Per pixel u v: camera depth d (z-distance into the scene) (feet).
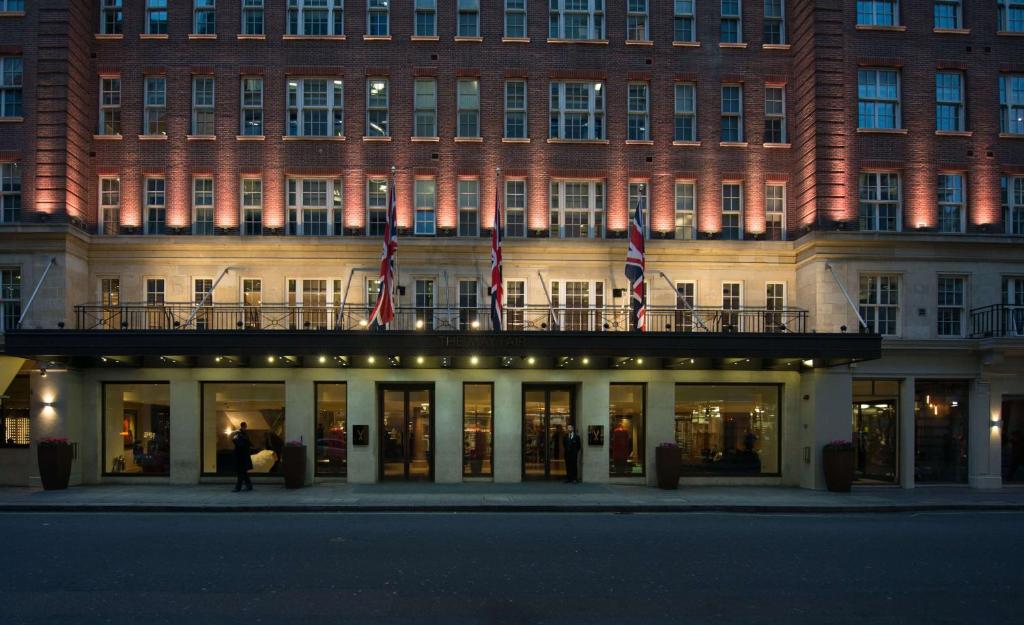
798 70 92.17
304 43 90.53
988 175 90.84
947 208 90.94
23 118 85.30
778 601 35.37
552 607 33.78
